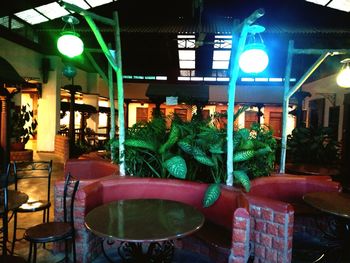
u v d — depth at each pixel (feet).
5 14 25.67
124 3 39.27
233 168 10.99
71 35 11.39
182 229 6.86
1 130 21.65
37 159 29.89
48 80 33.91
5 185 7.93
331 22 38.09
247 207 8.00
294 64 41.22
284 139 13.75
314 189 11.60
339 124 29.86
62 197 10.25
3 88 21.04
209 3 41.73
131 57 46.75
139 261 8.34
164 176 11.73
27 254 10.17
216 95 45.96
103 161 14.47
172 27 36.04
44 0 27.02
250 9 41.32
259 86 44.50
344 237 10.61
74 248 9.11
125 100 47.85
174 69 47.01
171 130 11.25
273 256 8.29
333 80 31.55
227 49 37.01
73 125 29.14
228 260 8.56
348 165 22.20
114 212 8.00
